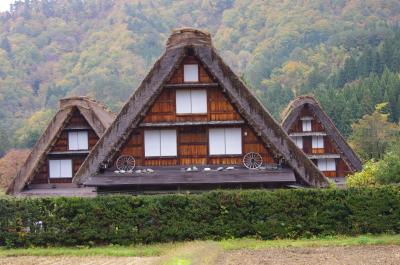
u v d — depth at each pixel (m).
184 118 27.22
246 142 27.28
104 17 176.88
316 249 21.05
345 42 140.12
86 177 26.39
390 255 19.09
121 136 26.45
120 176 26.59
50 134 34.56
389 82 90.19
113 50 150.00
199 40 26.70
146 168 27.17
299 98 47.03
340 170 47.41
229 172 26.72
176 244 23.39
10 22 174.50
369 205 24.34
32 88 141.12
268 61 144.62
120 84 127.50
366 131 65.50
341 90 97.19
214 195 24.27
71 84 138.38
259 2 174.00
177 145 27.39
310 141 47.03
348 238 23.64
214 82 27.06
